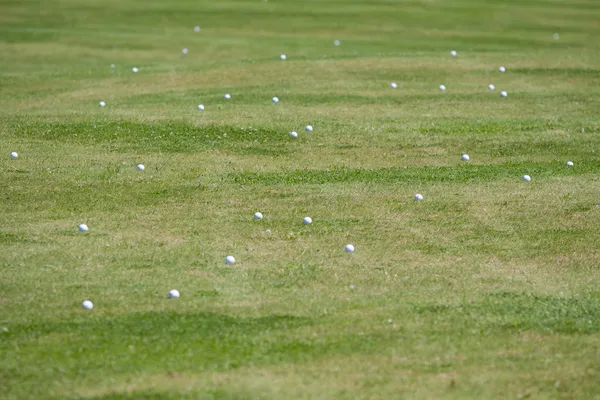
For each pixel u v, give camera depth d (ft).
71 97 259.60
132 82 281.54
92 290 132.26
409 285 136.67
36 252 146.82
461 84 282.15
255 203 174.19
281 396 102.99
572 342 118.11
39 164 194.39
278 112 241.14
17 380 105.70
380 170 196.44
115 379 106.22
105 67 307.99
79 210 167.94
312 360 112.06
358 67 303.89
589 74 298.15
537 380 107.86
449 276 140.67
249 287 134.72
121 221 162.91
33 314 123.75
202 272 140.15
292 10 459.32
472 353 114.73
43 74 295.07
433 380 107.45
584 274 142.51
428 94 267.18
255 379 106.83
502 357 113.80
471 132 226.38
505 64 314.35
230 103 251.19
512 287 136.77
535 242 156.35
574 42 372.79
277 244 153.17
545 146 216.13
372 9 467.11
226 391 103.86
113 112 238.07
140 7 464.24
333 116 238.27
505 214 170.30
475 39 379.96
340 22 424.87
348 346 115.96
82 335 117.80
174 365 109.91
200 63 318.04
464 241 156.35
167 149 208.13
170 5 472.85
